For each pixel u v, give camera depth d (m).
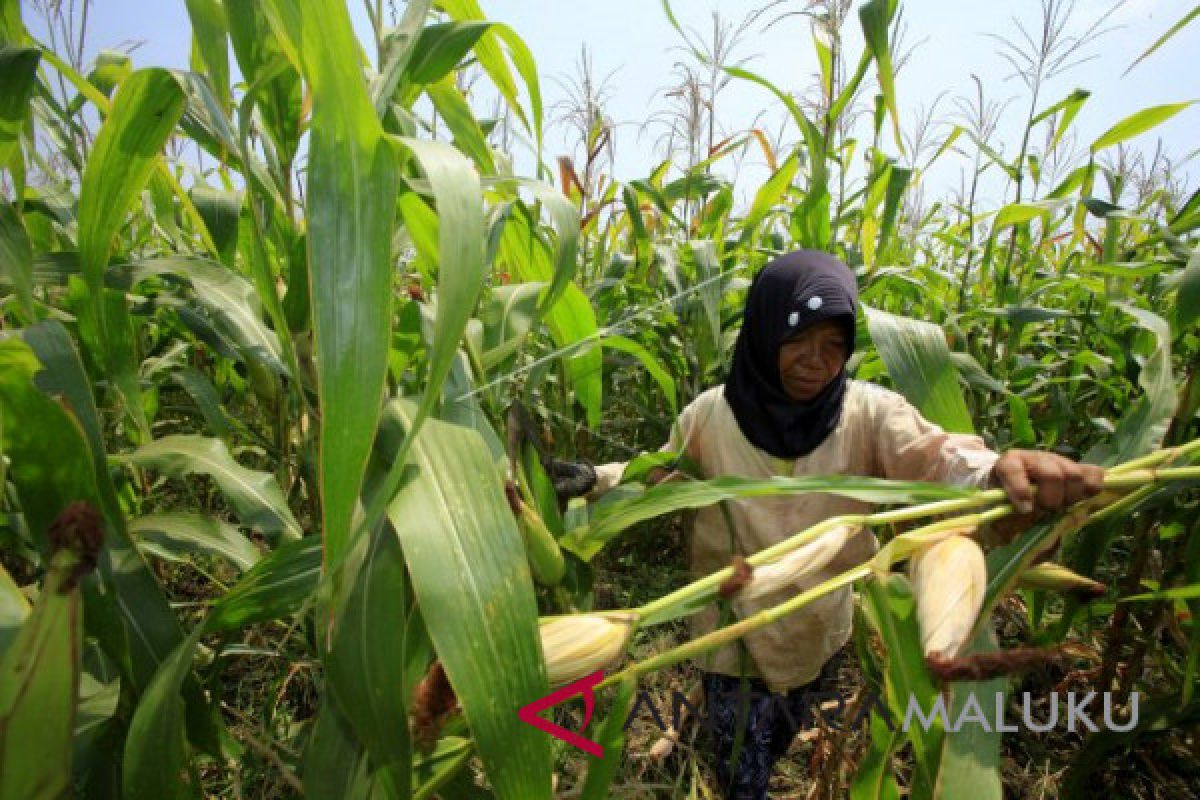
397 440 0.98
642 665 0.98
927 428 1.60
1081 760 1.77
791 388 1.63
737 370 1.73
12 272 1.06
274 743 1.47
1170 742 1.99
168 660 0.89
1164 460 1.12
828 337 1.56
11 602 0.85
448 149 0.76
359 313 0.71
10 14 1.20
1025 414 2.21
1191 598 1.51
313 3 0.68
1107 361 2.51
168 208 2.08
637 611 0.97
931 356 1.73
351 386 0.70
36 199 1.91
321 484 0.69
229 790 1.68
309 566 1.03
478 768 1.81
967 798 0.93
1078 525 1.13
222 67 0.97
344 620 0.83
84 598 0.91
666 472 1.84
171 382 2.56
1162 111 2.25
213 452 1.38
